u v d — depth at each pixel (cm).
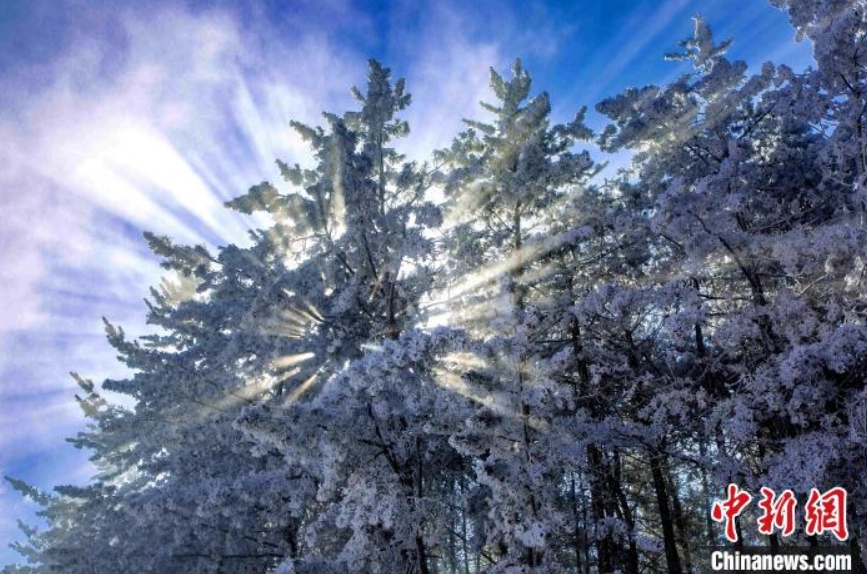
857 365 792
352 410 823
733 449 952
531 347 800
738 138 1105
